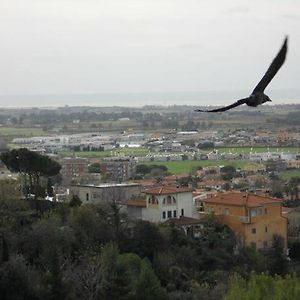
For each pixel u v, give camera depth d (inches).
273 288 1882.4
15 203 3742.6
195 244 3794.3
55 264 2546.8
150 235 3516.2
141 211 4461.1
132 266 3011.8
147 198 4434.1
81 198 5172.2
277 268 3686.0
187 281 3191.4
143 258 3280.0
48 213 3595.0
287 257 4124.0
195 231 4126.5
